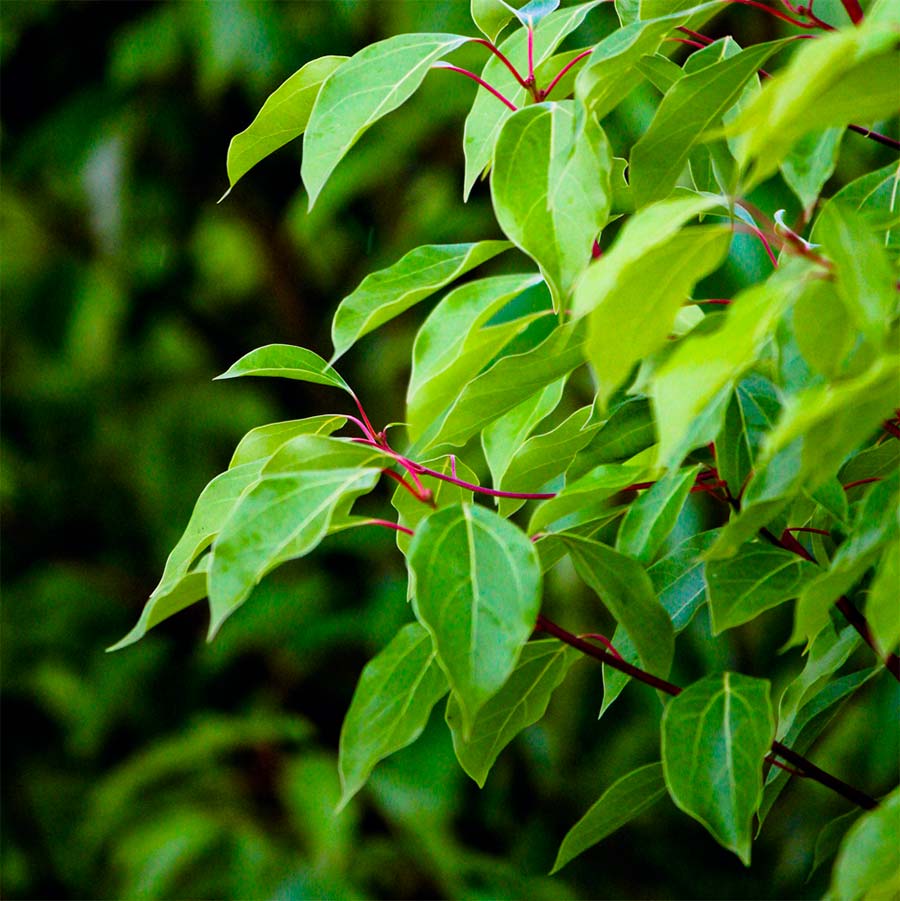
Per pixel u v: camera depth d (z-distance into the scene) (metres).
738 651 3.16
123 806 3.63
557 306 1.44
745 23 2.92
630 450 1.56
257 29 3.45
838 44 1.31
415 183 3.81
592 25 2.79
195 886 3.36
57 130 3.80
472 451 3.09
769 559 1.51
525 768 3.74
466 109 3.26
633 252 1.35
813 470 1.41
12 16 3.81
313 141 1.49
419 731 1.48
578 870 3.78
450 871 3.20
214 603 1.43
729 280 2.41
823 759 3.10
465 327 1.48
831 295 1.37
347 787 1.47
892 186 1.58
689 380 1.34
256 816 3.49
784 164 1.41
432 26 3.26
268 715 3.69
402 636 1.49
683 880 3.82
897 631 1.39
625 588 1.49
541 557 1.57
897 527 1.40
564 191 1.44
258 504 1.44
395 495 1.57
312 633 3.48
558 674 1.58
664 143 1.48
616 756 3.58
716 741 1.46
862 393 1.35
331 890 3.17
